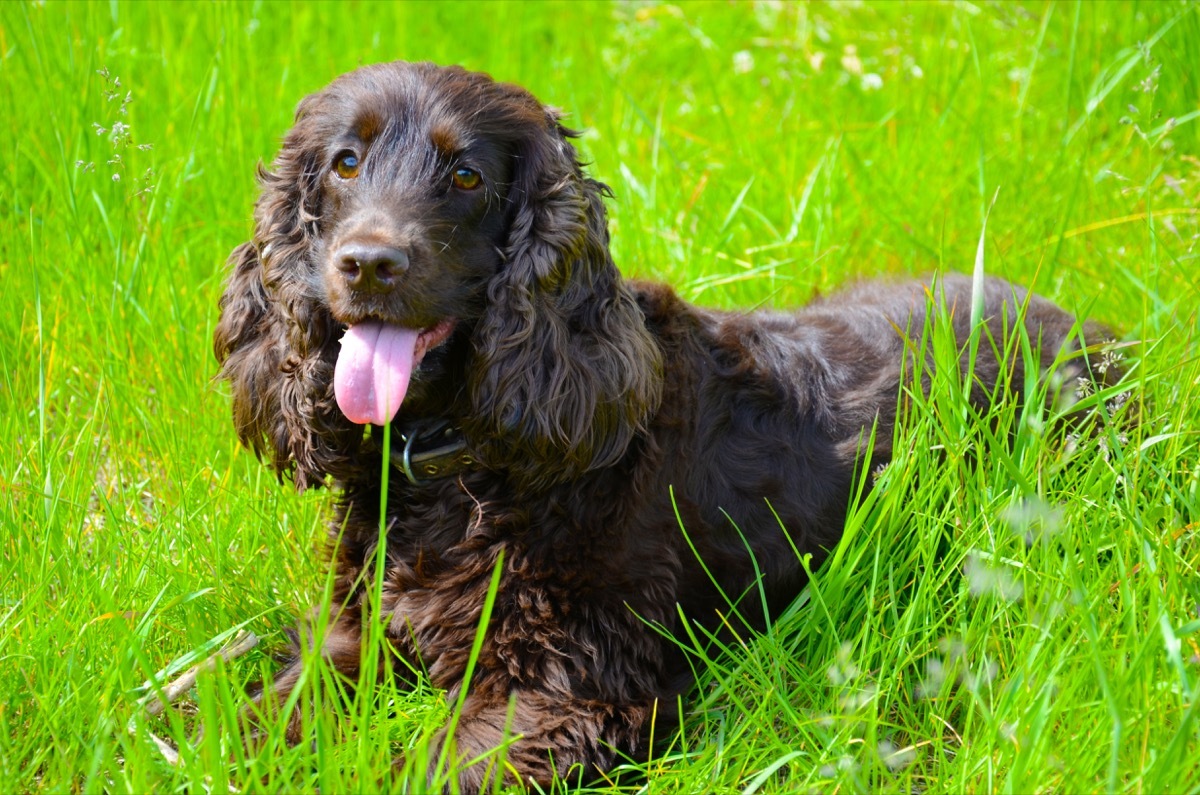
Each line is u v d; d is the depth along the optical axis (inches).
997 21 275.3
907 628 117.3
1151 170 215.6
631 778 118.0
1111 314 182.9
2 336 164.9
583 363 120.5
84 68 210.2
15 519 133.0
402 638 126.5
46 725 106.2
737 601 125.6
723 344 139.8
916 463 127.4
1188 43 234.1
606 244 125.6
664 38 309.0
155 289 178.2
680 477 129.5
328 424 125.0
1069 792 99.5
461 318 120.3
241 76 230.1
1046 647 108.0
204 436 159.2
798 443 138.2
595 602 120.8
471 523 123.2
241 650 123.5
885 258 202.1
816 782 103.9
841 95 265.4
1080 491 126.5
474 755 111.3
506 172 121.5
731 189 223.8
